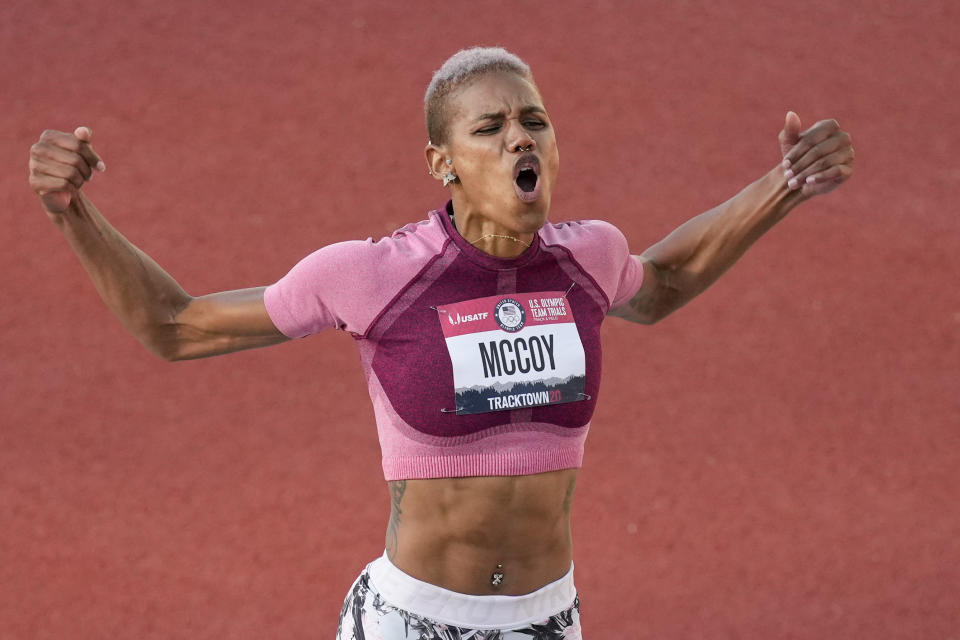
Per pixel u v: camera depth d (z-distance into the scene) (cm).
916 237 3853
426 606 1160
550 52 4834
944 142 4447
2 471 2742
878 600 2339
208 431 2884
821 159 1229
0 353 3198
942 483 2752
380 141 4288
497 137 1062
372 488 2667
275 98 4503
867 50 4944
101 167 1082
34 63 4644
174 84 4566
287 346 3209
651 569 2412
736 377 3131
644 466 2761
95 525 2556
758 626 2247
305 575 2386
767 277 3588
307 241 3781
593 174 4178
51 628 2247
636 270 1234
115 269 1117
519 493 1123
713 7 5131
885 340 3331
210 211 3912
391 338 1094
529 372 1098
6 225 3769
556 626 1197
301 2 5075
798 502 2661
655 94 4619
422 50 4797
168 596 2333
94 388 3056
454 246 1100
